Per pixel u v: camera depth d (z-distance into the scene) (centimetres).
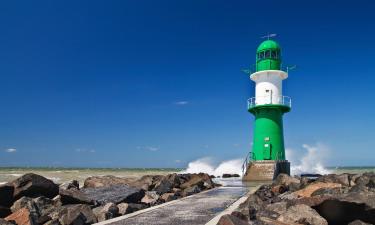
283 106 3816
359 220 1423
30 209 1596
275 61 3875
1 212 1652
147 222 1309
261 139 3803
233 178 4144
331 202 1463
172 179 2786
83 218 1442
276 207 1520
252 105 3922
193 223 1284
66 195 1773
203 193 2191
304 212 1379
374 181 2120
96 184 2677
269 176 3462
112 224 1278
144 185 2672
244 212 1381
